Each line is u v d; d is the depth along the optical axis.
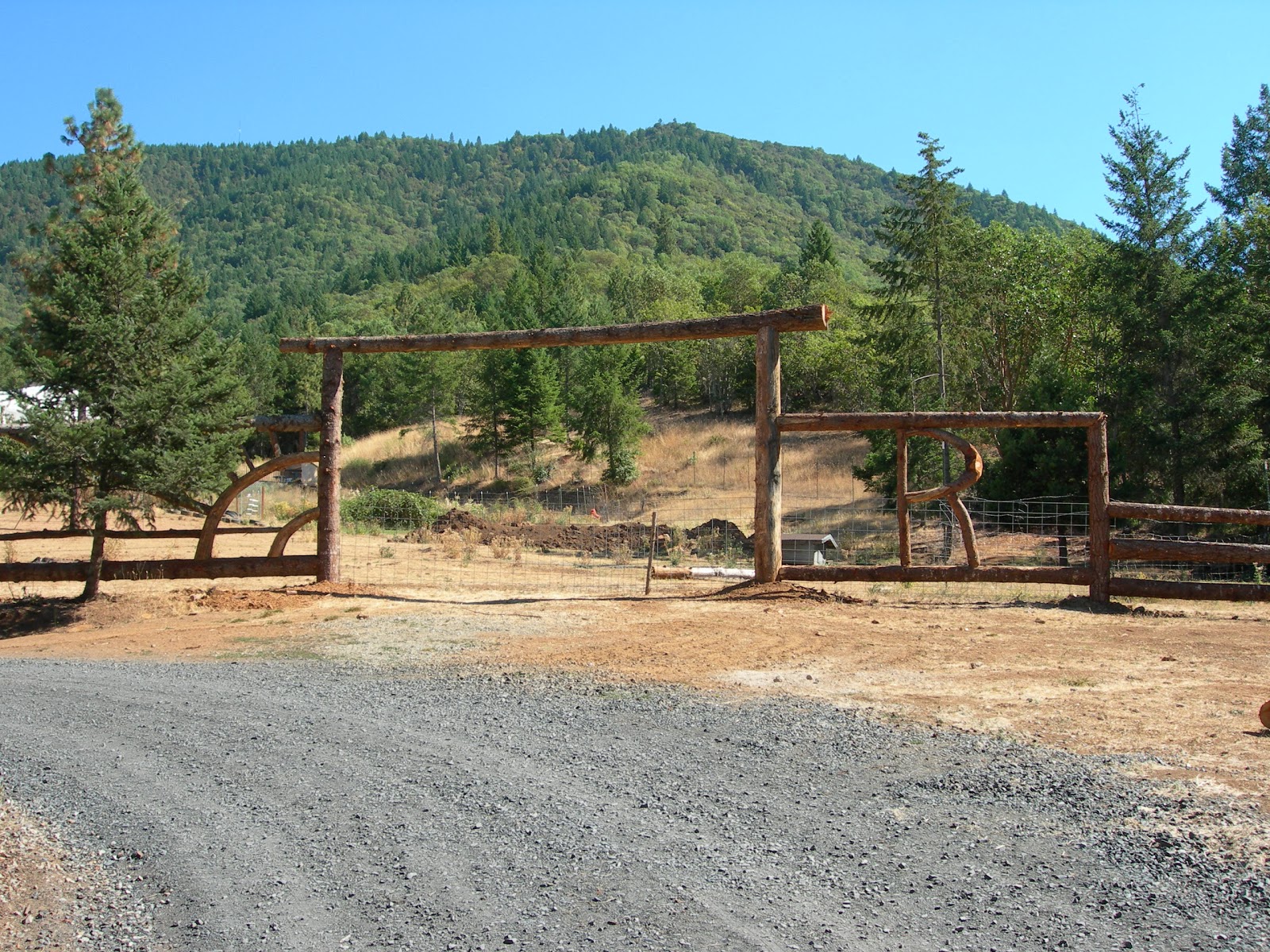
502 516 32.41
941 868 4.70
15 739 7.18
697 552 25.83
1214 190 33.09
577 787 5.89
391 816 5.55
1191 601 13.47
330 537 14.30
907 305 33.12
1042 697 7.72
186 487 13.65
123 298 13.96
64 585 16.11
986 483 27.28
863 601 12.73
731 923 4.27
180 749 6.84
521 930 4.28
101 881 4.94
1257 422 28.42
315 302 130.00
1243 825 4.96
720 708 7.57
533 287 84.75
